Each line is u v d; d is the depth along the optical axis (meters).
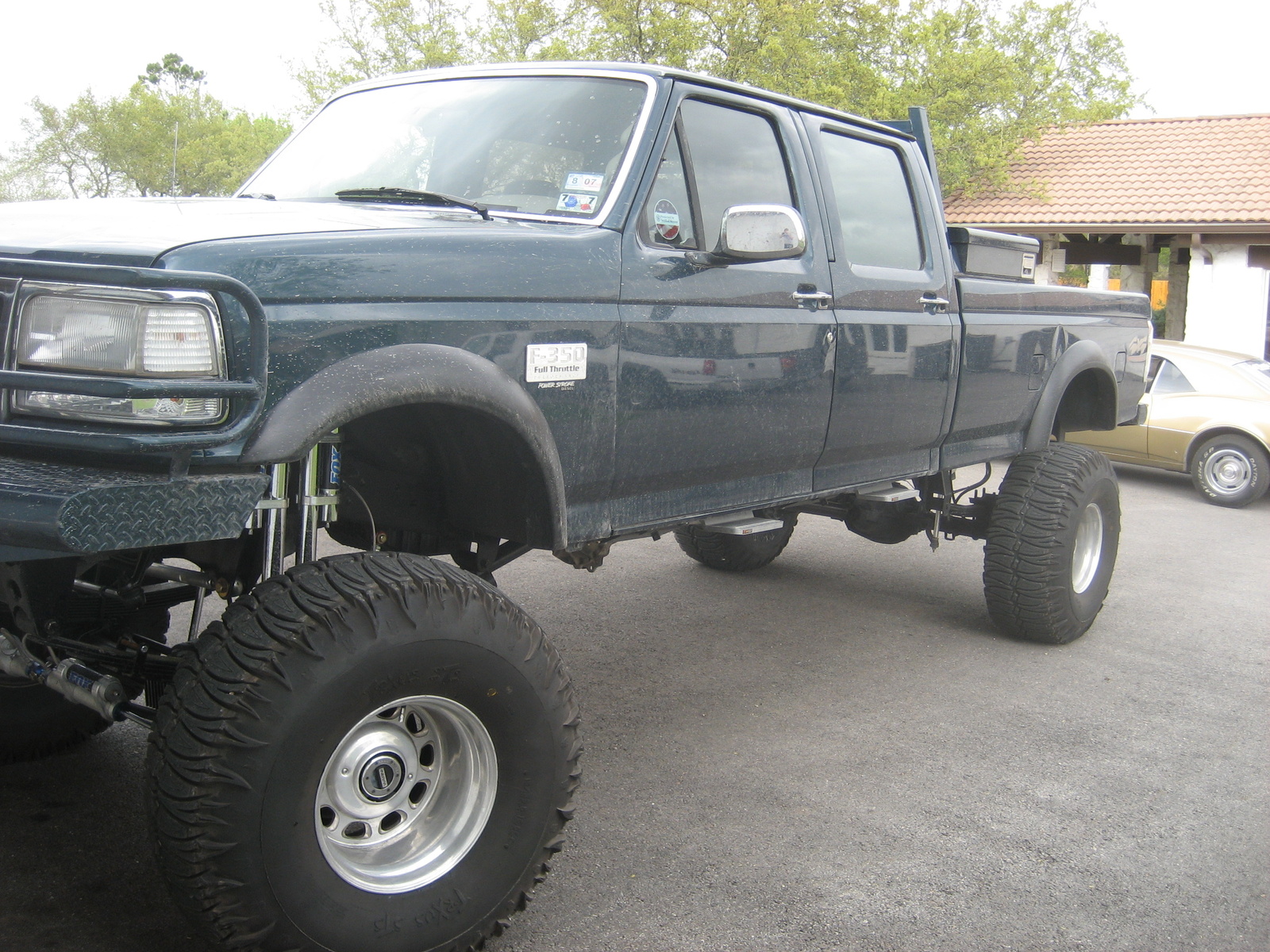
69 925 2.48
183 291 1.98
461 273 2.51
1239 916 2.80
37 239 2.22
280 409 2.13
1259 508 9.81
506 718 2.33
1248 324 17.53
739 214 2.98
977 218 19.33
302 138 3.78
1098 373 5.39
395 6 21.84
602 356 2.83
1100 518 5.12
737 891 2.81
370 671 2.09
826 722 4.04
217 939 2.01
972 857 3.05
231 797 1.95
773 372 3.39
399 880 2.25
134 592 2.62
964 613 5.63
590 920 2.64
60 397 2.03
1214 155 19.52
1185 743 3.98
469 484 2.83
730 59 20.11
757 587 5.96
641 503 3.16
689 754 3.69
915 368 4.05
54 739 3.29
